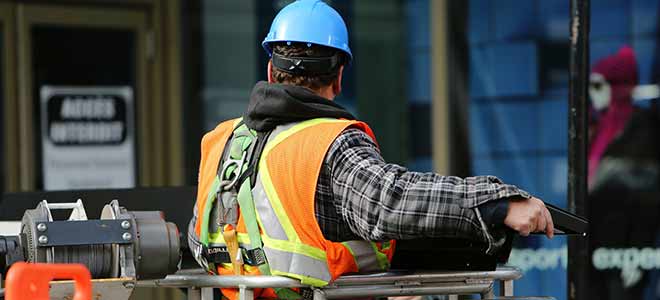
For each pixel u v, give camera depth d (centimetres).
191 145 1459
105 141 1429
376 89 1448
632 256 1345
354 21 1441
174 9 1445
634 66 1339
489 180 556
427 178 559
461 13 1396
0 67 1353
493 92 1388
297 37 612
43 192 784
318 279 582
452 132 1404
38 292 512
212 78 1462
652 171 1343
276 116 601
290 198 584
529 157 1378
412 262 639
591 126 1342
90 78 1415
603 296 1346
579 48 721
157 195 795
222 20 1458
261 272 600
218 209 620
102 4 1412
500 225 548
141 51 1441
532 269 1341
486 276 609
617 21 1340
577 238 727
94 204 781
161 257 580
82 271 521
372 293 592
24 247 582
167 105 1453
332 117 603
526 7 1366
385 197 555
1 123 1359
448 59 1402
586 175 723
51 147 1395
